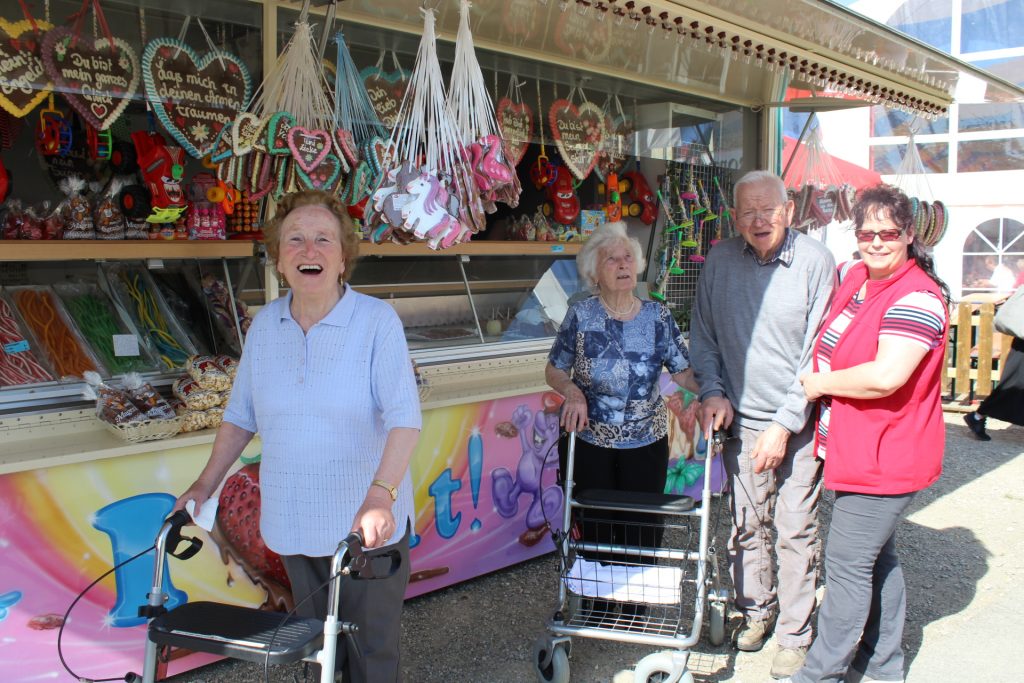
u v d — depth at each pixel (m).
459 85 3.04
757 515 3.49
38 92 3.03
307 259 2.28
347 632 2.07
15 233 3.32
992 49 11.83
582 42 4.46
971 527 5.21
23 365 3.27
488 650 3.58
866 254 2.89
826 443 3.13
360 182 3.08
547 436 4.42
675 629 3.12
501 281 5.11
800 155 6.48
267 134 2.92
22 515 2.82
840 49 4.21
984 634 3.78
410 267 4.76
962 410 8.55
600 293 3.46
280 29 3.58
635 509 3.11
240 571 3.33
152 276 3.89
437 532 3.97
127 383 3.27
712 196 6.15
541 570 4.43
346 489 2.34
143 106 3.48
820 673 3.10
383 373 2.34
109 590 3.01
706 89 5.71
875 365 2.83
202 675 3.28
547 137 4.80
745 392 3.40
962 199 12.02
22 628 2.84
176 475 3.15
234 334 3.77
